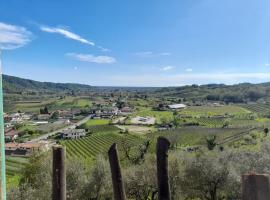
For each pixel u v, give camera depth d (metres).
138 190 35.28
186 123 165.88
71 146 125.69
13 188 27.44
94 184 34.00
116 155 4.45
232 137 116.38
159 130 147.12
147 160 40.56
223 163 35.19
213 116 193.12
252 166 39.06
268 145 47.91
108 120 195.75
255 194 2.97
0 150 3.22
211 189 34.09
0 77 3.25
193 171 34.25
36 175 35.31
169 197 4.27
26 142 132.12
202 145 103.19
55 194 4.00
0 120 3.23
